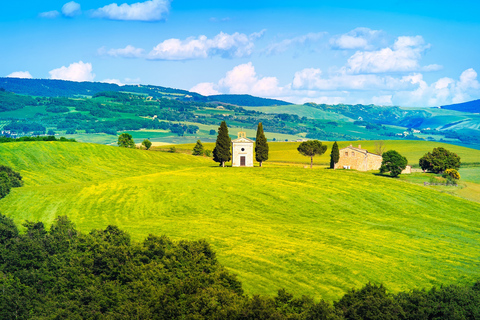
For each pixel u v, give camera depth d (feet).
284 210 333.01
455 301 160.45
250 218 314.35
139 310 166.81
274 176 417.49
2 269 206.39
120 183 396.78
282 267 224.74
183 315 163.12
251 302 159.02
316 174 425.69
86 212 329.11
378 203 350.02
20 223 303.68
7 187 361.92
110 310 175.42
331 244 259.39
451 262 235.81
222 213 325.83
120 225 297.33
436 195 372.58
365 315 154.30
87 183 397.19
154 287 179.93
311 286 205.05
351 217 320.50
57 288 193.98
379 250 251.80
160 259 206.18
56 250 219.20
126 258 204.33
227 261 230.89
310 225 298.97
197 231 280.31
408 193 373.61
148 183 394.73
